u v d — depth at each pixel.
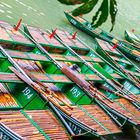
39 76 11.22
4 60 11.12
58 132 8.88
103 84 13.99
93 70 14.38
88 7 3.44
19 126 8.20
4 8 19.02
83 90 11.91
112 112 11.79
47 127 8.82
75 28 22.09
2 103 9.35
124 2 35.22
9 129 7.63
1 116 8.27
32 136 8.04
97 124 10.45
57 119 9.48
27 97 9.98
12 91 10.17
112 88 13.88
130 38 24.81
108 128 10.57
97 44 19.64
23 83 9.89
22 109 9.48
